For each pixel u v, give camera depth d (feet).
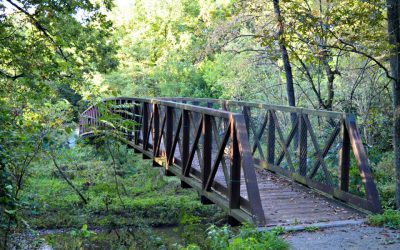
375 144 31.17
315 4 29.68
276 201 19.35
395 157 20.43
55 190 40.68
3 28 30.09
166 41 73.87
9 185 16.16
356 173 21.29
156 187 46.29
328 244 13.38
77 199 39.75
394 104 20.39
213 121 19.57
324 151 20.68
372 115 31.37
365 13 21.88
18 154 18.76
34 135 20.06
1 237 16.94
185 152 23.48
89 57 37.27
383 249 12.82
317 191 21.08
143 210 39.32
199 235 23.54
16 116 20.35
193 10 75.36
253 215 15.78
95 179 42.75
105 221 34.09
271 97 49.32
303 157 22.48
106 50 38.06
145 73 73.92
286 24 25.13
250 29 43.04
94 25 36.73
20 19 31.76
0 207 15.98
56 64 27.66
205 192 20.24
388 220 15.56
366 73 32.65
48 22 31.83
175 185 46.80
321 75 36.11
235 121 17.19
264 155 27.76
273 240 13.05
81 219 36.06
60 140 25.72
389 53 20.43
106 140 25.98
